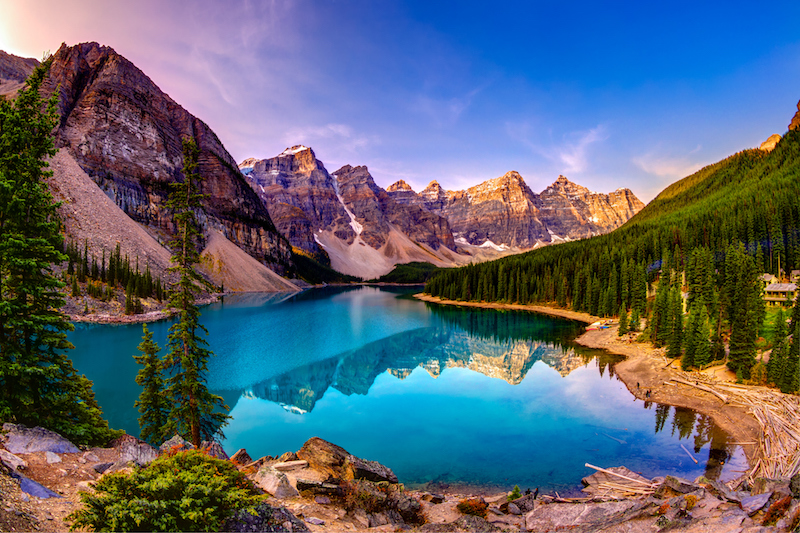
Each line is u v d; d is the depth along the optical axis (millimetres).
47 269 16594
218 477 10281
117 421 33875
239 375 53188
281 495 15227
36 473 11625
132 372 48281
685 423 36688
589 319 107000
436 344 79250
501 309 137250
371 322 105250
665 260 101750
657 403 42375
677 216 158250
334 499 15672
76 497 10594
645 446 32312
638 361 58375
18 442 12859
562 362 63000
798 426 33188
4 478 9781
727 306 58656
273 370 56094
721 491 17359
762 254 90438
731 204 134500
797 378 39562
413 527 14859
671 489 19156
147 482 9359
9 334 15820
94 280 99062
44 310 16453
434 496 20391
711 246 103062
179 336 25188
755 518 13016
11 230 15859
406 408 42688
